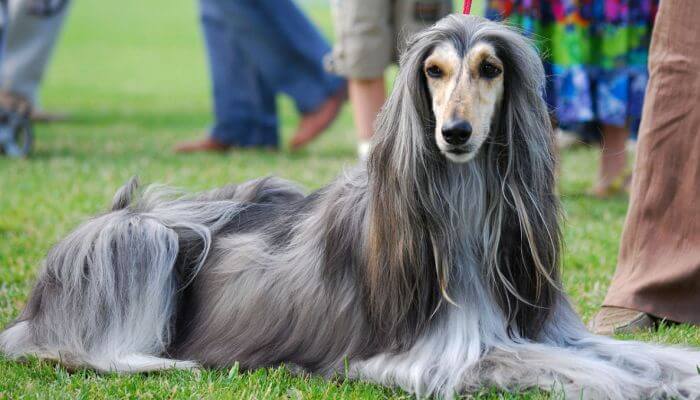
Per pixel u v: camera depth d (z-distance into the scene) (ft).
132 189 24.89
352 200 20.52
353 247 20.17
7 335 23.53
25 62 59.82
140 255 22.59
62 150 57.11
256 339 21.43
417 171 18.53
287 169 49.39
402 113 18.47
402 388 18.95
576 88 38.91
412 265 18.95
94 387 20.30
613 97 39.22
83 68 115.75
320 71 58.39
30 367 21.97
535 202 18.84
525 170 18.72
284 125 74.49
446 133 17.74
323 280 20.62
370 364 19.56
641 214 24.82
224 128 57.67
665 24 24.02
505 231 19.13
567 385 18.06
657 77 24.22
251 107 57.93
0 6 51.90
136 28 164.04
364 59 40.55
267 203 24.25
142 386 20.29
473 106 17.94
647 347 20.47
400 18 40.63
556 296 19.99
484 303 19.34
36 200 41.86
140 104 85.71
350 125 73.87
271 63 57.62
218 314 22.13
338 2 41.27
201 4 57.26
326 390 19.16
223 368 21.40
